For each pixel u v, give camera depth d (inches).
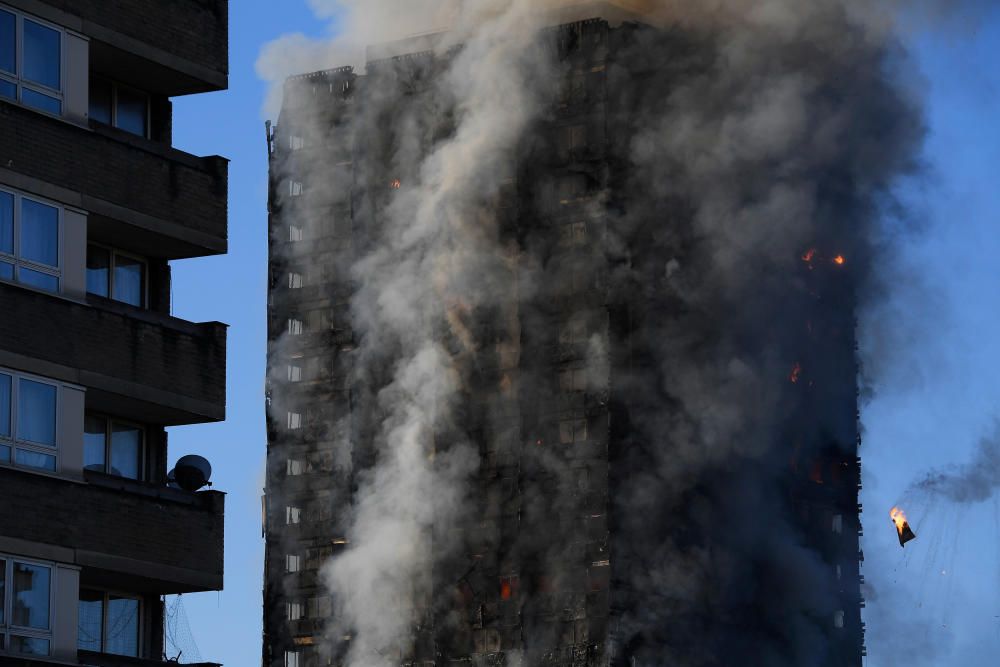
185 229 2429.9
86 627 2332.7
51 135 2289.6
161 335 2372.0
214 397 2417.6
